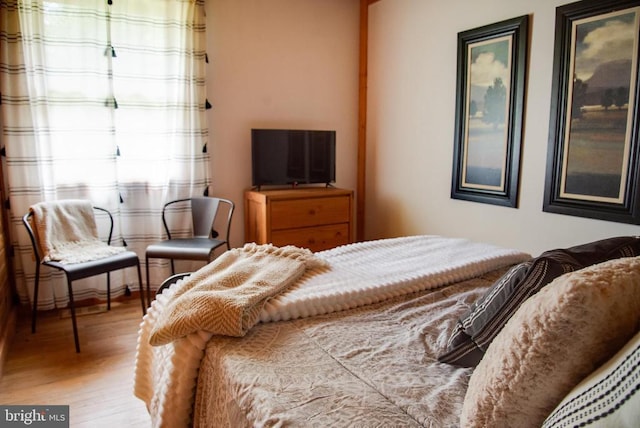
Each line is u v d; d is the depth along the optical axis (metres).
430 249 2.21
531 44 2.96
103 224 3.33
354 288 1.59
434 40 3.68
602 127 2.60
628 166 2.49
